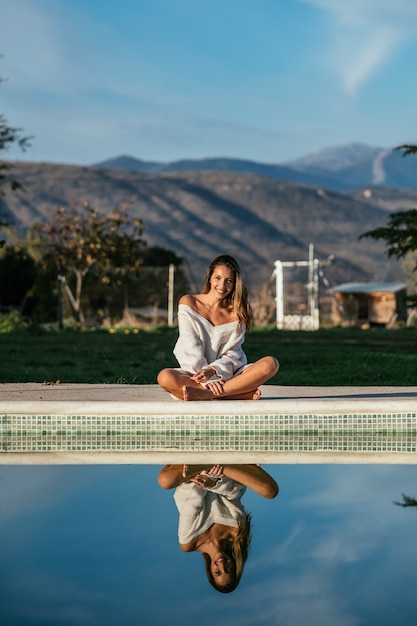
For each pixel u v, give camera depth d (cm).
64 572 267
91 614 230
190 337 563
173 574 266
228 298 575
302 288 2214
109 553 288
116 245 2564
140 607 237
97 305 2645
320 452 508
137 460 475
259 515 343
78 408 548
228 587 254
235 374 575
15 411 549
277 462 469
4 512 346
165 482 410
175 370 567
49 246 2530
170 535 311
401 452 507
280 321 2177
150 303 2702
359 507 355
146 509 353
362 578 261
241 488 396
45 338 1590
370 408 550
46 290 2564
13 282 2616
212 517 338
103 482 410
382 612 232
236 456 491
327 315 2856
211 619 228
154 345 1397
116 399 601
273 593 248
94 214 2553
